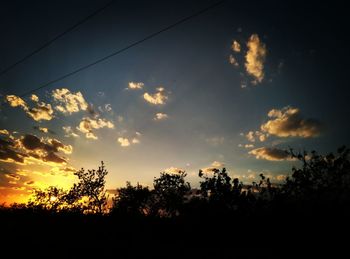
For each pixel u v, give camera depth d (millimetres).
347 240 11328
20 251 13180
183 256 11727
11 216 23141
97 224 19750
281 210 13203
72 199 25547
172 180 21516
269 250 11773
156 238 14891
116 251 12891
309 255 10898
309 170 13820
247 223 14062
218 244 13188
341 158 13164
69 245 14242
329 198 12867
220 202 15141
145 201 22266
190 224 15539
